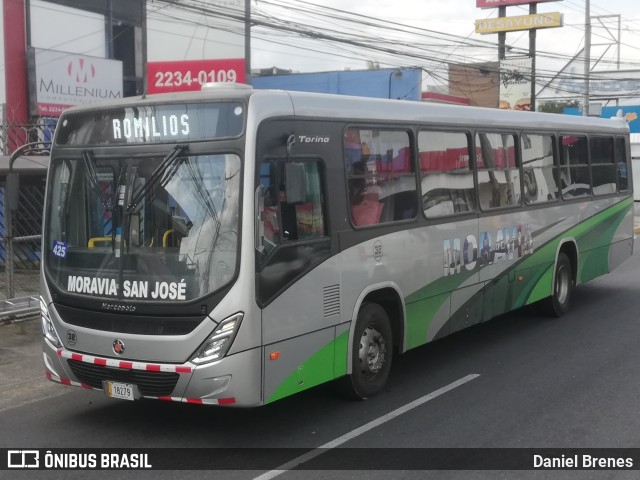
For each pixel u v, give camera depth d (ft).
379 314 25.07
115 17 73.36
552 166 36.99
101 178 21.24
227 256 19.47
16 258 40.65
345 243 23.04
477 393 25.48
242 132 19.75
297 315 21.07
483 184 31.09
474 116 30.66
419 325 27.02
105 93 69.67
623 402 24.36
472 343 33.04
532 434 21.40
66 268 21.70
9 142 45.03
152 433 21.86
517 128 33.73
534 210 34.91
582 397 24.93
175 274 19.77
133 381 20.25
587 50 108.88
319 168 22.39
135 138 20.98
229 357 19.26
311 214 21.91
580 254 39.96
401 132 26.23
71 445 20.95
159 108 20.68
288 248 20.75
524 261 34.24
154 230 20.25
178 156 20.21
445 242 28.27
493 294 31.86
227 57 62.85
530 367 28.86
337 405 24.22
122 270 20.40
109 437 21.57
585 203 40.01
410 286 26.27
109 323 20.56
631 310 40.45
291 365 20.92
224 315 19.27
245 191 19.52
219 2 61.72
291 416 23.18
